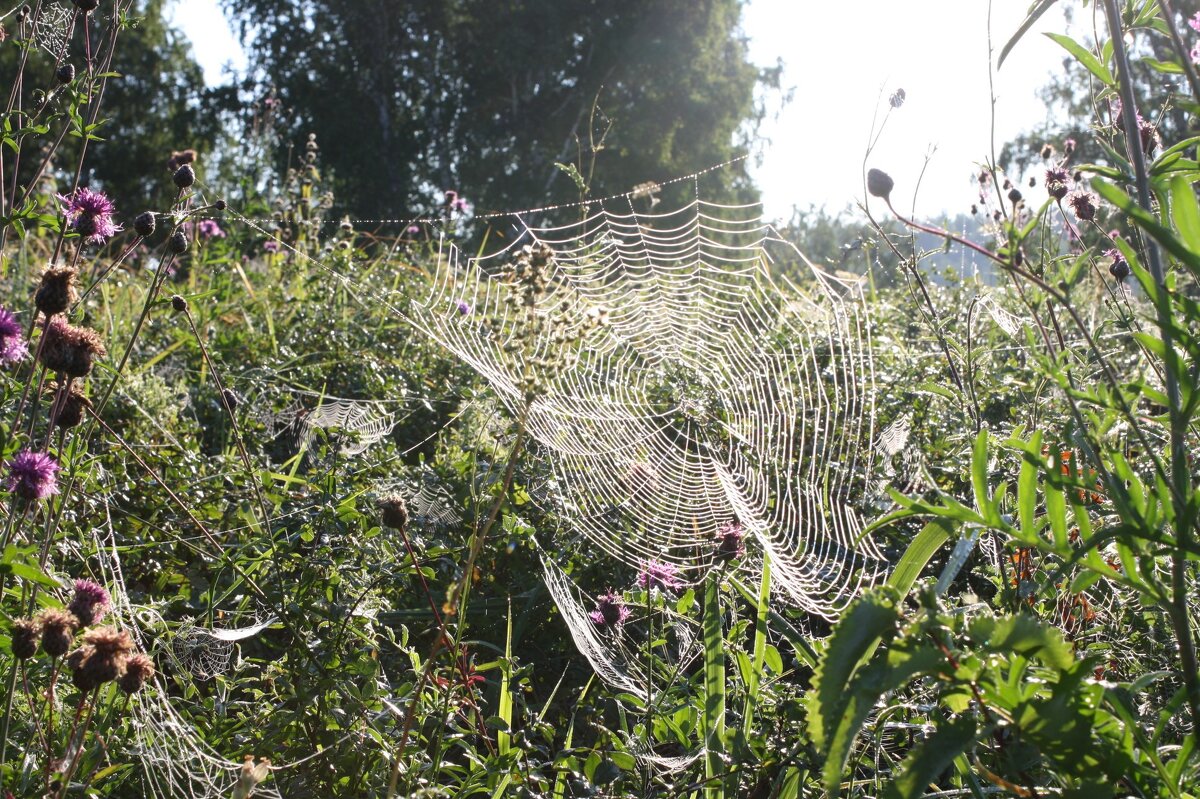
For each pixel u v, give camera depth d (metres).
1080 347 3.72
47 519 2.91
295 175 9.45
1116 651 2.84
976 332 5.36
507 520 3.74
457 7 32.06
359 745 2.75
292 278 8.16
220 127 33.81
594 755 2.76
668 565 3.63
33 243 7.66
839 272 5.18
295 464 4.37
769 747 2.75
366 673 2.87
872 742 2.78
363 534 3.38
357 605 3.07
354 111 31.52
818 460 4.12
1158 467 1.88
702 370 5.10
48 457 2.70
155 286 3.53
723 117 31.86
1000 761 2.46
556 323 3.31
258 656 3.58
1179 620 1.90
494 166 29.70
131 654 2.27
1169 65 2.04
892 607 1.84
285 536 3.68
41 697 2.71
